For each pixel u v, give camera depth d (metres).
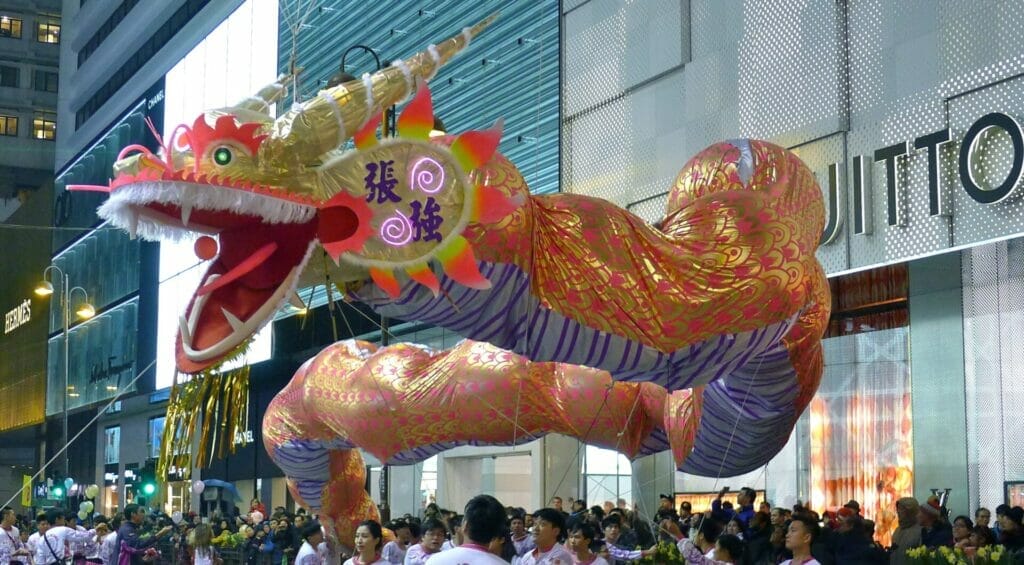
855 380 17.86
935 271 15.95
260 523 21.02
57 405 55.09
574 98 22.05
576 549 9.27
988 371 15.81
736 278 9.58
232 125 8.11
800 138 16.89
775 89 17.41
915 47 15.44
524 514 12.83
